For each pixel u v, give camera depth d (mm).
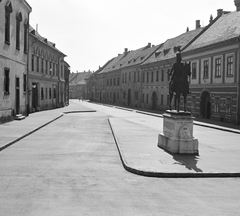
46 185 8516
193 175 9688
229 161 11609
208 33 38719
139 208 6859
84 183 8789
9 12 24672
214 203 7285
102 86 96625
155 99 55438
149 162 11133
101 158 12414
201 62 36594
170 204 7168
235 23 33469
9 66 25109
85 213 6477
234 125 27953
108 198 7508
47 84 46594
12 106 26406
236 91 29188
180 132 12969
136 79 65625
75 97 149125
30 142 16125
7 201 7152
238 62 28984
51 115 34969
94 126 25828
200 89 36656
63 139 17547
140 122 30172
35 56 39188
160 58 52094
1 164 11031
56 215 6332
